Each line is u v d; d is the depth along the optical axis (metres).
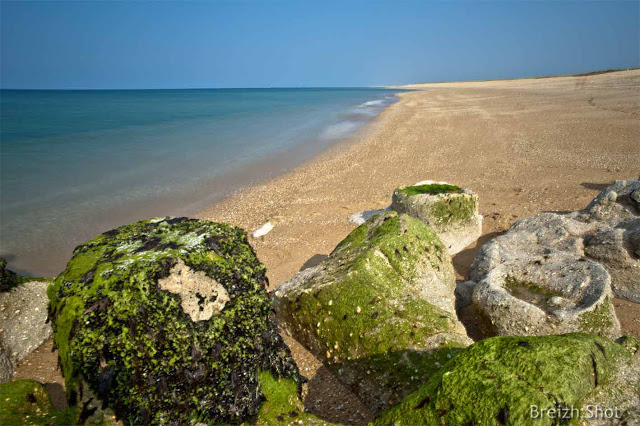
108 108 51.88
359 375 4.25
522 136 18.42
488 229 8.12
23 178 15.10
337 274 5.03
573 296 4.79
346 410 4.07
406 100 53.97
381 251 5.16
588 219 6.79
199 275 3.12
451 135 20.88
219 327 3.07
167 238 3.44
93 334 2.79
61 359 2.99
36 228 10.24
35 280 5.26
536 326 4.50
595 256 5.76
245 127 30.33
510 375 2.46
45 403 3.42
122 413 2.85
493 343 2.71
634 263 5.44
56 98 86.06
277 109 48.59
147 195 13.09
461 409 2.45
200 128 29.77
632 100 28.02
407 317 4.34
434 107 38.34
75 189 13.76
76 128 29.45
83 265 3.17
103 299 2.86
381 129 25.95
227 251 3.40
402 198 7.62
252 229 9.64
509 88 60.94
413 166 14.85
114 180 14.95
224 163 17.81
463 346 3.99
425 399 2.67
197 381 2.93
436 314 4.38
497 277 5.37
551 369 2.46
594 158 13.25
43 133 26.58
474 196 7.43
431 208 7.27
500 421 2.30
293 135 25.75
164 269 3.01
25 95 109.69
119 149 21.08
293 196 12.27
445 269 5.50
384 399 4.00
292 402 3.46
